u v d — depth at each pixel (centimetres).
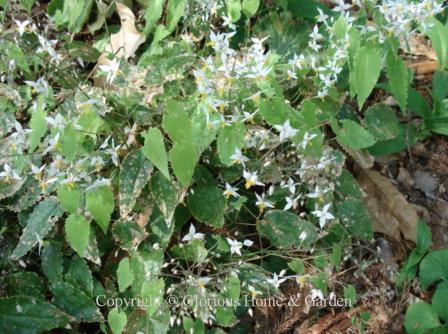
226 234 54
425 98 69
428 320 53
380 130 56
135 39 63
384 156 66
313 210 54
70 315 48
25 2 62
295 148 54
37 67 58
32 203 52
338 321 56
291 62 53
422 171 65
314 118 47
